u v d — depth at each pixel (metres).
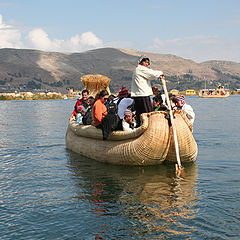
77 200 5.29
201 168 7.32
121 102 8.02
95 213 4.69
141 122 7.74
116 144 7.98
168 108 7.30
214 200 5.06
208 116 23.19
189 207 4.79
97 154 8.52
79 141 9.68
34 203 5.20
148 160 7.50
